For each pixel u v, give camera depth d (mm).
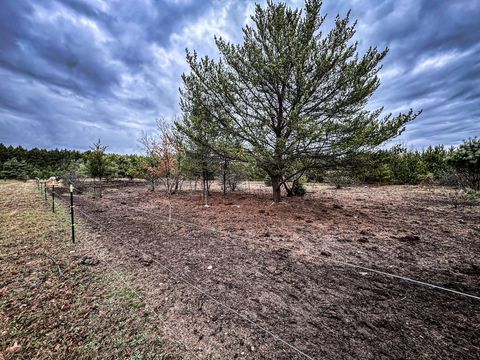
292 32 7148
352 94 6988
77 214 7789
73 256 4230
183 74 7781
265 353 1989
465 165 10578
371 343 2090
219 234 5445
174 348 2086
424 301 2738
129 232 5680
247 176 14133
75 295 2992
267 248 4523
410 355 1946
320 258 4023
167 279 3334
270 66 7016
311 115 7418
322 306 2662
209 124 7805
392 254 4176
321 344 2084
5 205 9117
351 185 16406
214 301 2771
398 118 6188
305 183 20406
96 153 13508
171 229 5918
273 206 8680
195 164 10500
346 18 6996
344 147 6504
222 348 2061
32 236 5383
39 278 3418
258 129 7578
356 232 5527
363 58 6773
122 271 3613
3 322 2512
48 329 2402
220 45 7898
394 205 8852
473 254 4113
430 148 17109
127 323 2445
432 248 4434
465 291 2930
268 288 3061
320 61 6820
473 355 1939
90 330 2371
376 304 2691
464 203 8852
